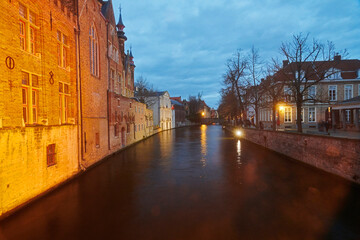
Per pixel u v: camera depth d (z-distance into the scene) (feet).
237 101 130.31
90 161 48.80
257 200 28.12
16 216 24.25
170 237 19.60
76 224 22.36
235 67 112.57
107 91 64.49
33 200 28.35
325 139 38.86
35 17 31.12
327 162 38.50
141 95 174.09
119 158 61.67
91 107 50.47
